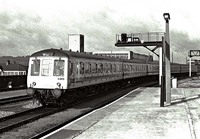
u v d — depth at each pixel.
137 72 38.25
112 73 27.09
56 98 16.75
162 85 15.96
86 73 20.00
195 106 16.12
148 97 20.80
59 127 11.27
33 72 17.19
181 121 11.58
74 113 15.09
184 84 36.94
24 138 9.78
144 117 12.59
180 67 65.00
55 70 16.84
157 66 53.12
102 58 24.14
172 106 16.14
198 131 9.77
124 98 20.30
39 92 17.25
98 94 24.58
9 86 29.00
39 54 17.22
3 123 12.48
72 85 17.45
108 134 9.38
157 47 29.98
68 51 18.08
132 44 29.55
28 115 14.52
